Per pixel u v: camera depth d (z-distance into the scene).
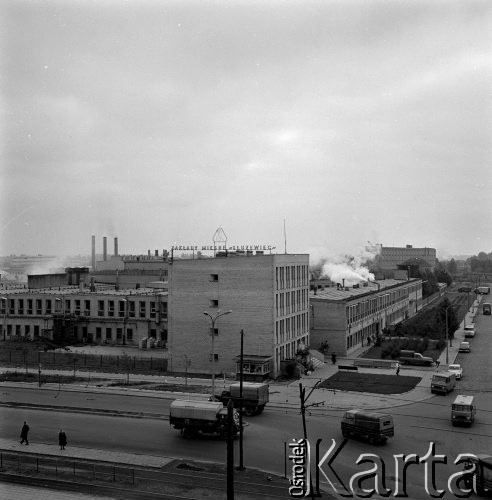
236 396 53.47
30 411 54.59
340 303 88.75
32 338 99.56
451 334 109.62
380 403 58.25
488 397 61.75
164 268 141.25
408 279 166.12
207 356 75.19
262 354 72.94
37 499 33.06
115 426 49.31
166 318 94.88
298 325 82.31
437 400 59.81
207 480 36.16
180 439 45.50
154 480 36.09
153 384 67.06
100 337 98.19
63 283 125.69
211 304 75.25
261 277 73.31
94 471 37.25
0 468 38.09
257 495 33.69
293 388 65.81
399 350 86.56
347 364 82.50
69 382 68.00
